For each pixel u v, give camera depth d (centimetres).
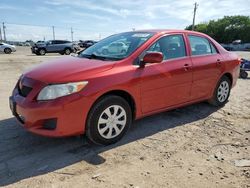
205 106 581
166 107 453
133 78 391
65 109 338
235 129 460
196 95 504
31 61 1706
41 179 304
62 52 2777
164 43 453
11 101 387
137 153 368
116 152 369
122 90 383
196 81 493
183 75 462
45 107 334
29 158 350
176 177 313
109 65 383
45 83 345
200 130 452
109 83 366
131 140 407
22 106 350
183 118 505
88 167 330
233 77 589
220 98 573
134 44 432
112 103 378
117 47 445
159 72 423
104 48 461
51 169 325
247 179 312
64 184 296
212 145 397
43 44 2691
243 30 6322
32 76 371
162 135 427
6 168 325
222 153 373
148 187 293
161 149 381
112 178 308
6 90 727
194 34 515
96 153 365
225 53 573
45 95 340
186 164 342
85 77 355
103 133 378
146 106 421
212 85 538
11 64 1480
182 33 491
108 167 331
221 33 6662
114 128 389
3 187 288
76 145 387
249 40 6284
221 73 549
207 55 525
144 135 426
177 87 458
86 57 448
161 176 314
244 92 747
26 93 363
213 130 454
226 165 341
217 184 301
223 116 524
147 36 448
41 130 343
